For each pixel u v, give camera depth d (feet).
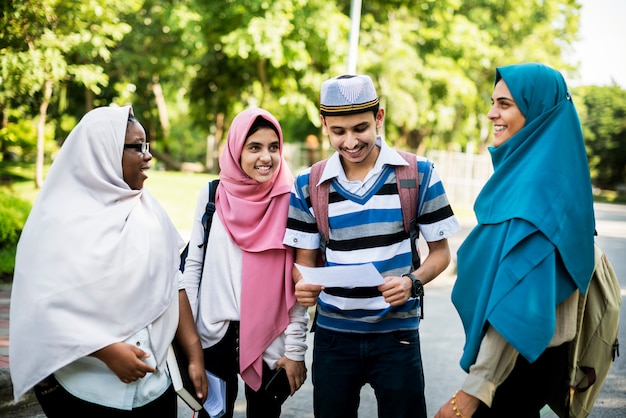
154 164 113.91
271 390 10.06
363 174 9.14
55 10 33.04
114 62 65.77
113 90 69.82
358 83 8.63
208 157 137.18
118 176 8.29
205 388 9.16
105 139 8.14
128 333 8.05
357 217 9.00
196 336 9.29
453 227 9.14
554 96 7.89
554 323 7.26
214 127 104.53
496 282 7.49
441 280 30.35
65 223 7.91
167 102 111.24
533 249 7.41
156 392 8.34
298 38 60.64
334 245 9.16
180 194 50.19
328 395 9.23
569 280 7.57
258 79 78.64
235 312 10.32
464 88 72.64
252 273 10.23
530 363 7.61
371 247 9.00
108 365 7.86
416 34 73.05
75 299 7.77
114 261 7.97
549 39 99.40
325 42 61.46
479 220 8.17
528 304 7.27
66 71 38.17
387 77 70.54
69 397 8.07
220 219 10.45
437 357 19.06
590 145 132.05
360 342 9.05
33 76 32.55
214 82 83.20
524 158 7.88
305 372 10.41
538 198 7.48
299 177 9.48
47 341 7.68
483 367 7.48
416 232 9.17
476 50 72.49
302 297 9.21
